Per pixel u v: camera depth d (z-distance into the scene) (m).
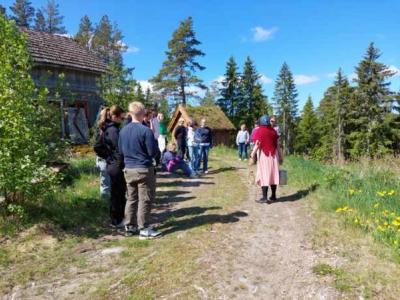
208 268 4.91
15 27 7.07
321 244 5.61
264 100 60.38
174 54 46.53
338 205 7.20
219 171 13.10
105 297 4.28
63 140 7.18
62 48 20.42
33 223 6.27
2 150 5.98
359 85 49.59
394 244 5.25
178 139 12.65
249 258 5.23
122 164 6.54
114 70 15.84
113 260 5.27
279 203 8.09
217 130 34.91
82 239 6.06
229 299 4.21
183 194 9.23
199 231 6.29
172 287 4.46
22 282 4.66
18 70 6.73
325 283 4.45
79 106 19.70
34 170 6.13
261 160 8.14
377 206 6.65
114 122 6.73
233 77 58.50
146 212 6.06
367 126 47.28
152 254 5.42
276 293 4.33
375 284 4.37
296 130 73.88
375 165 10.45
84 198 7.81
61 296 4.34
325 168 10.63
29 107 6.36
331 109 56.59
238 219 6.98
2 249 5.45
